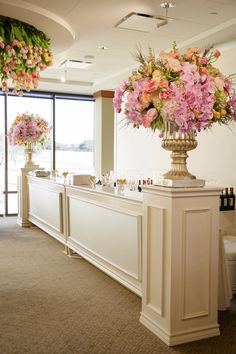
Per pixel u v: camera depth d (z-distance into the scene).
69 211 4.98
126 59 6.59
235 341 2.75
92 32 5.17
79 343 2.70
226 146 5.15
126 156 8.30
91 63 6.88
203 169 5.63
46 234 6.42
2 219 8.03
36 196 6.53
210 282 2.82
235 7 4.31
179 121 2.51
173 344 2.68
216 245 2.83
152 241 2.89
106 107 8.98
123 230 3.53
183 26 4.94
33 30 4.51
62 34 4.79
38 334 2.83
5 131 8.59
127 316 3.16
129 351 2.60
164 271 2.75
